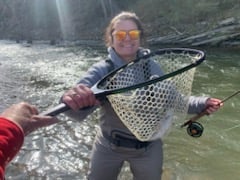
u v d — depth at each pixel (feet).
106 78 9.02
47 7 142.31
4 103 29.53
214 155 18.54
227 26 71.10
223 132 21.70
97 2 121.90
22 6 158.30
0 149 3.39
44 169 17.13
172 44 78.95
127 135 10.38
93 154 11.21
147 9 101.09
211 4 83.15
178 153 18.78
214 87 33.19
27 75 44.27
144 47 11.76
